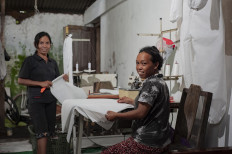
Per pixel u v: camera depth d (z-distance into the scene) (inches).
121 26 247.4
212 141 116.4
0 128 241.0
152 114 84.4
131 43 224.4
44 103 136.9
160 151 83.9
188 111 102.9
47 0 343.9
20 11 359.3
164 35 164.1
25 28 362.3
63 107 115.1
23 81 132.8
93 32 358.0
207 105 92.1
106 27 296.0
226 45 106.6
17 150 181.9
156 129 83.4
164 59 142.9
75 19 381.4
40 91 134.8
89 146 165.2
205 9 105.5
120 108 98.2
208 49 105.5
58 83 135.1
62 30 375.9
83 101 113.7
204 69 106.3
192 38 110.0
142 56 87.0
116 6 259.9
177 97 147.6
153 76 86.2
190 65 118.1
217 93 104.3
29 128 161.2
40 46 138.3
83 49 353.1
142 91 83.4
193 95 101.8
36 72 135.7
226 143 108.0
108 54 291.0
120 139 173.9
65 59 184.7
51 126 142.9
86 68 354.0
